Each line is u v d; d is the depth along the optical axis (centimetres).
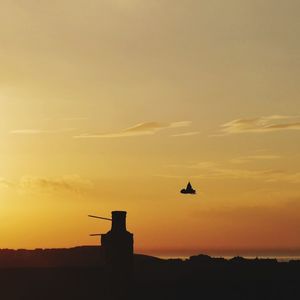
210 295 10056
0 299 9825
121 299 9794
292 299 9894
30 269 10725
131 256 9944
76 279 10275
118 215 9956
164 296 9988
